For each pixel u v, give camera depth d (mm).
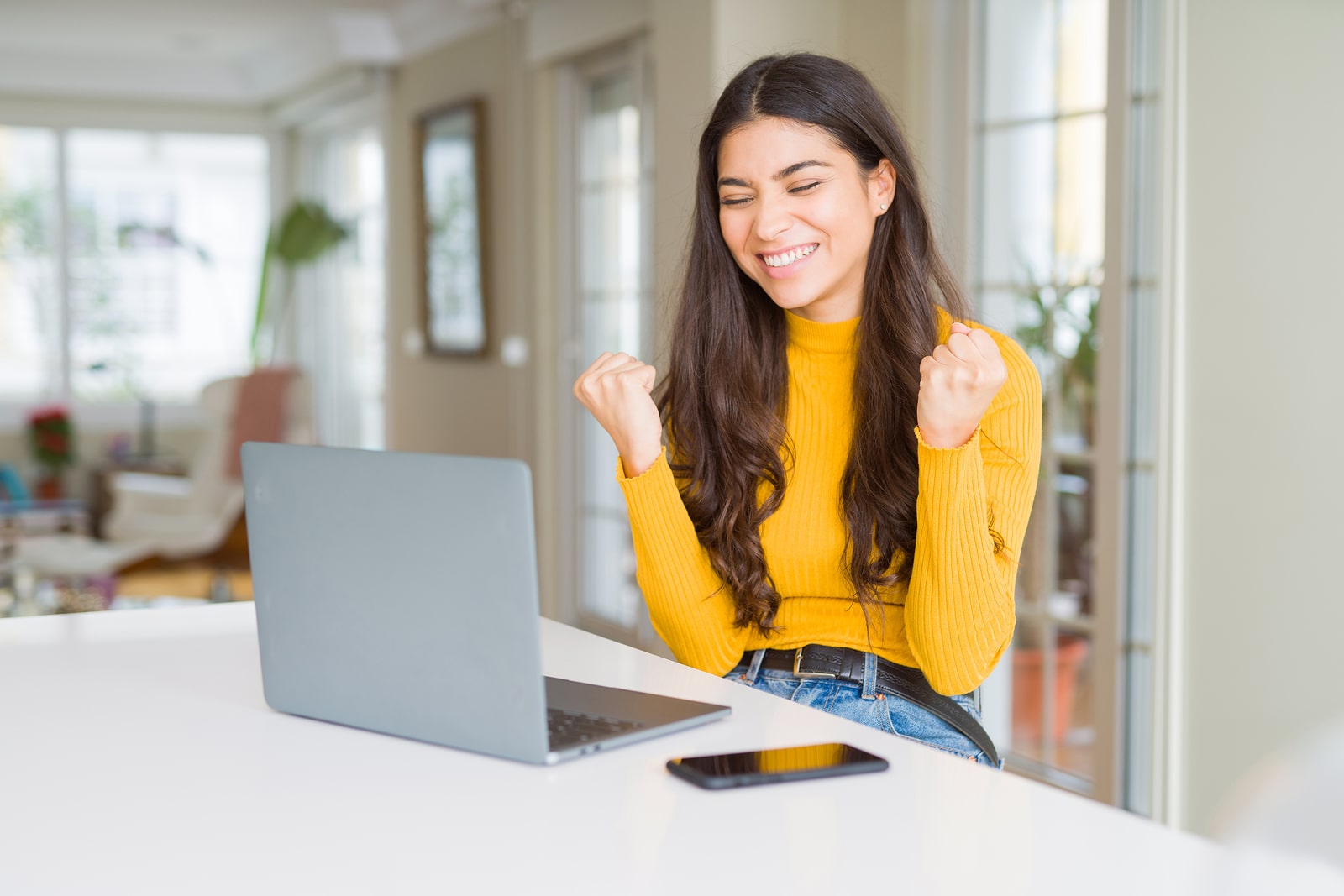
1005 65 3023
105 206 7906
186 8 6262
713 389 1463
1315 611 2324
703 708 1069
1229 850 331
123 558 5312
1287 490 2361
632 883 724
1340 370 2258
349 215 7781
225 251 8203
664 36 3668
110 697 1178
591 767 940
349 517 1021
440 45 5883
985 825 806
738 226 1390
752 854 762
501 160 5348
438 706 993
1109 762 2756
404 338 6414
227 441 6004
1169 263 2545
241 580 6625
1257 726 2436
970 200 3115
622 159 4660
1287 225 2338
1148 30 2617
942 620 1229
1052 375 2918
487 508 929
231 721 1093
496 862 761
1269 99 2359
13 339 7703
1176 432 2559
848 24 3496
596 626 4938
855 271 1412
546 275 5086
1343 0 2225
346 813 854
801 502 1412
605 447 4883
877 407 1355
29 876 757
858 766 908
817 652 1368
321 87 7172
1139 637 2711
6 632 1467
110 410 7883
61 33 6945
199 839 811
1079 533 2850
